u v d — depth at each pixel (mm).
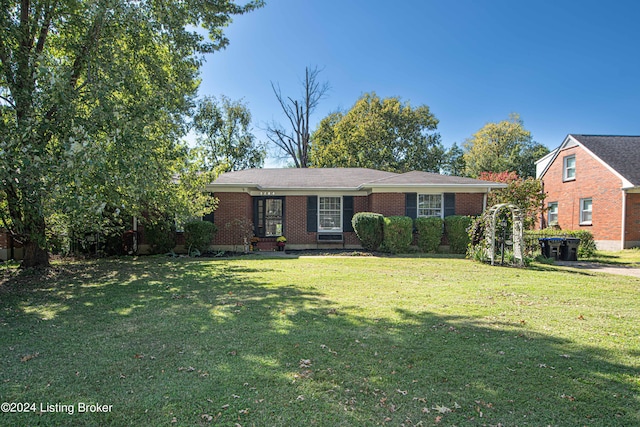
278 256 12477
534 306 5617
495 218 10664
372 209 14633
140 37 8625
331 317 5004
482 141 43000
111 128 6477
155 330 4508
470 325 4656
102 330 4543
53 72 6281
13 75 7012
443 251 14133
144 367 3432
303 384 3088
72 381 3162
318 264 10367
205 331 4441
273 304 5734
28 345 4035
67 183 5570
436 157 32031
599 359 3602
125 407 2744
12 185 6727
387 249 13359
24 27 7387
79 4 7496
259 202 15531
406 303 5793
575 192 18922
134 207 10164
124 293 6652
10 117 6430
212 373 3295
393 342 4039
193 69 9930
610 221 16578
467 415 2643
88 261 11148
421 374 3271
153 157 7691
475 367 3416
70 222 8188
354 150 30469
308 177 16656
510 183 16094
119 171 6504
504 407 2748
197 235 12758
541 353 3742
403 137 31922
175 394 2928
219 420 2578
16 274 8734
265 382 3123
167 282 7664
